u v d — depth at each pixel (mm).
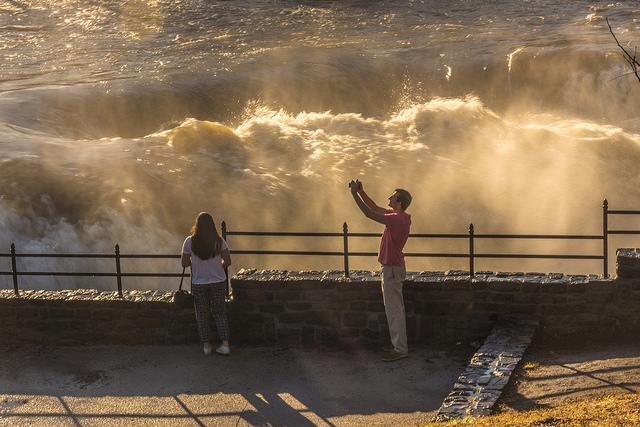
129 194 24188
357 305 13945
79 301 14398
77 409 11938
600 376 11820
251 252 14180
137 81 38500
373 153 29484
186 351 14086
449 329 13914
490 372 11906
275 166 27922
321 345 14109
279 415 11523
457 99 39000
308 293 14031
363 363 13320
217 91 38344
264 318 14219
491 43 44844
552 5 54719
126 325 14406
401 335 13320
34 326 14539
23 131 30609
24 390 12664
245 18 52406
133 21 51906
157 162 26938
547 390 11438
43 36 48469
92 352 14195
